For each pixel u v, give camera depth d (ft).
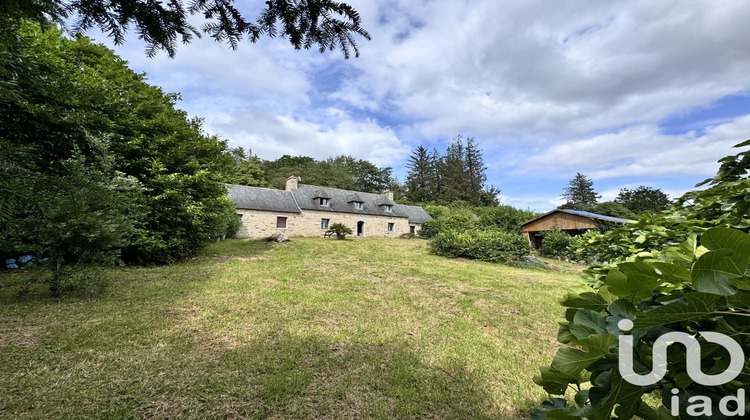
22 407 8.16
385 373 10.78
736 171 4.45
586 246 8.14
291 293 20.92
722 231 1.63
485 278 29.68
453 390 9.95
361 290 22.94
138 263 29.01
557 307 19.84
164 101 35.78
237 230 66.08
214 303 17.87
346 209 83.46
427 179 151.94
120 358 10.94
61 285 17.39
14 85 16.11
